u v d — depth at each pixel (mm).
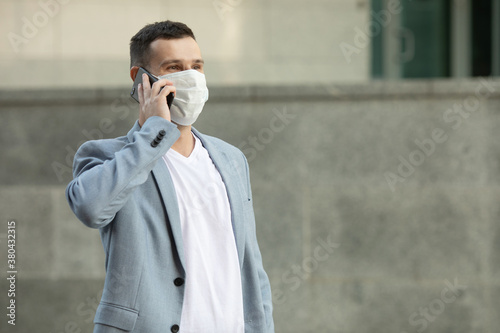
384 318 6820
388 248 6863
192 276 2967
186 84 3127
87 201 2729
